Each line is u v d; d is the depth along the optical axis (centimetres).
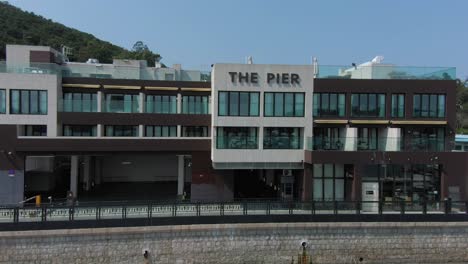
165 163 4269
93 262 2012
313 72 2925
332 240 2220
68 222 2008
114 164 4197
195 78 3384
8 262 1939
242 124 2872
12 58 3478
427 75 2992
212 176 3077
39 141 2869
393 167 2819
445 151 2792
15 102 2953
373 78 2973
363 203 2428
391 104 2930
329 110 2941
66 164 3878
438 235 2294
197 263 2119
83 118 3064
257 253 2169
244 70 2881
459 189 2784
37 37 8194
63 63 3659
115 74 3256
